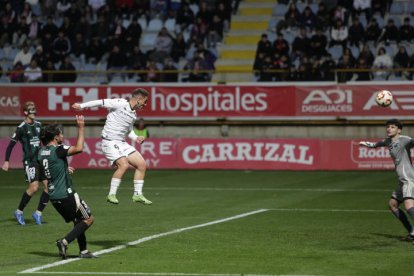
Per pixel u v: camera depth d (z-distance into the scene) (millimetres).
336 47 92438
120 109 40656
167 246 38312
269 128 87688
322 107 86500
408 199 38656
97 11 99562
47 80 95125
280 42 90750
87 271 31812
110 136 40750
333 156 82625
